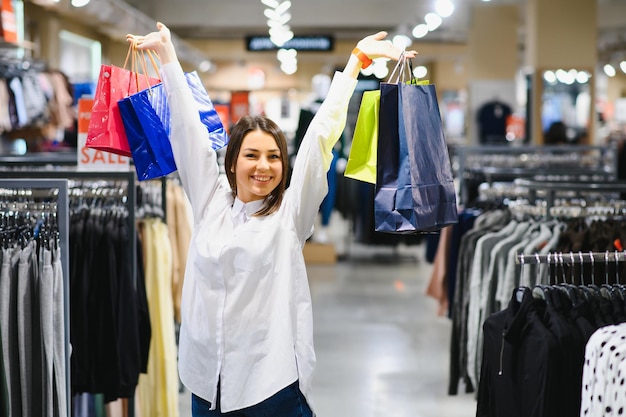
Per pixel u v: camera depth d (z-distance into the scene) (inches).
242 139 112.7
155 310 174.2
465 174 310.2
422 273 422.0
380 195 112.2
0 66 349.4
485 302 189.6
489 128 668.1
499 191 247.8
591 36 530.3
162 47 115.3
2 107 343.0
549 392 116.0
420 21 602.2
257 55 1036.5
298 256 113.3
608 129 864.9
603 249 164.2
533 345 118.6
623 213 181.9
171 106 115.3
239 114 429.7
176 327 221.1
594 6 530.0
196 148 114.7
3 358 123.7
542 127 531.2
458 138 891.4
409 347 270.4
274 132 113.3
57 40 553.6
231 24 752.3
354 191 446.9
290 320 110.7
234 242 110.2
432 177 113.9
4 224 137.3
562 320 118.7
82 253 152.9
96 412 167.6
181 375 115.0
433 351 265.4
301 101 1089.4
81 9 515.2
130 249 156.8
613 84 1083.3
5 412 123.5
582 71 531.2
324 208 466.0
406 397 217.5
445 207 115.4
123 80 125.5
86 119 175.0
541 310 122.3
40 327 131.5
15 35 348.2
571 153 407.5
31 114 355.6
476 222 218.4
